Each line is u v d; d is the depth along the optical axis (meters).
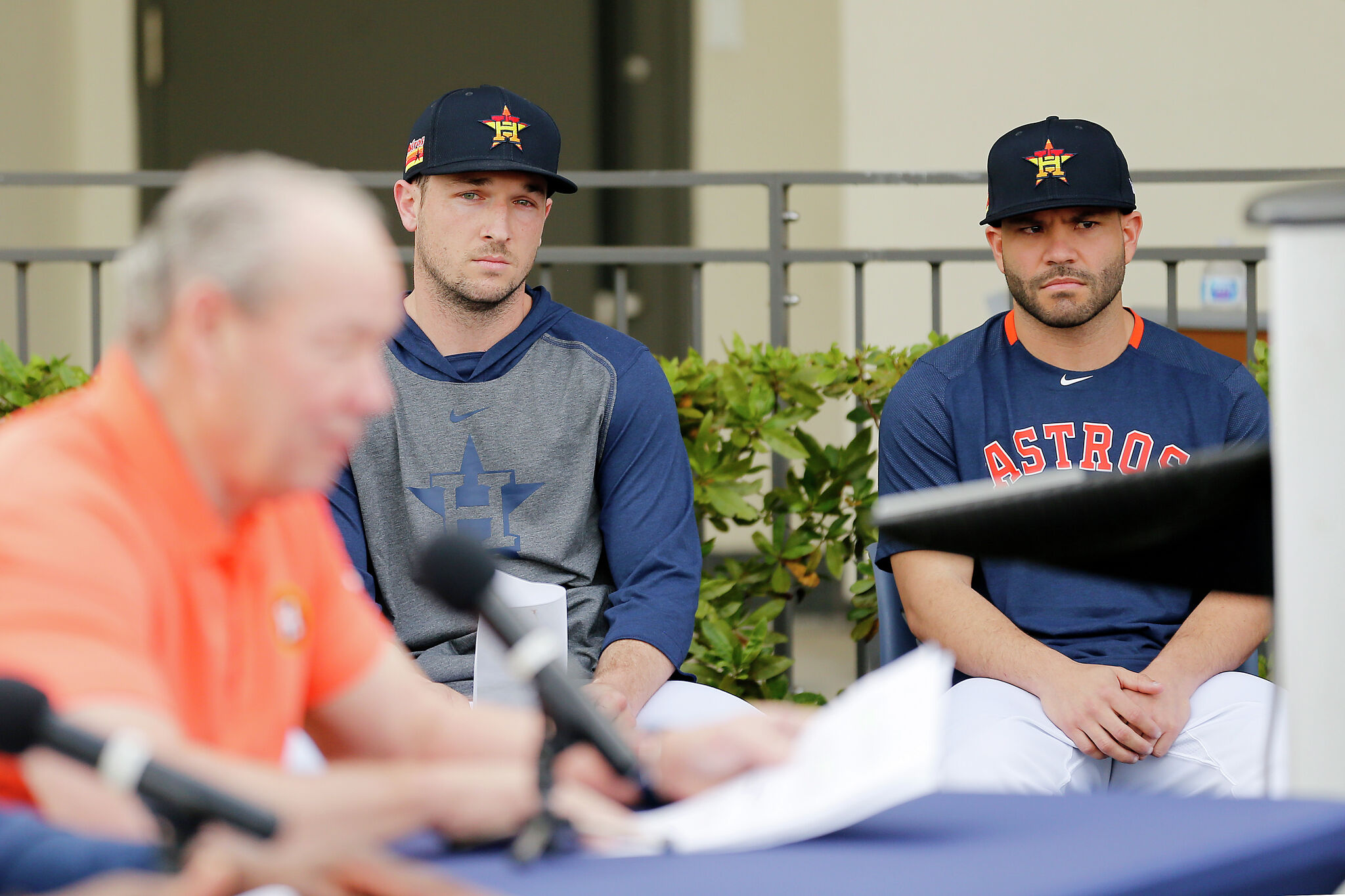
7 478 3.72
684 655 8.11
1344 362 3.66
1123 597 8.10
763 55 18.97
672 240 19.09
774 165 19.03
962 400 8.61
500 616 3.87
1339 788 3.77
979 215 18.28
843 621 13.64
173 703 3.97
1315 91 17.78
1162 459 8.34
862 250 11.98
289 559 4.53
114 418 3.88
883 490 8.88
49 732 2.99
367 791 3.55
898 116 18.50
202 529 3.99
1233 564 4.78
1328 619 3.74
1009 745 7.37
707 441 10.59
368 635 4.83
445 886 3.20
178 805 2.99
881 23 18.47
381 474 8.12
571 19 18.98
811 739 4.11
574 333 8.53
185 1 18.58
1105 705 7.43
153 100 18.64
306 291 3.68
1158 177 12.15
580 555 8.34
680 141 19.06
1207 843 3.33
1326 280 3.67
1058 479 4.30
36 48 18.08
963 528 4.41
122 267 3.88
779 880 3.19
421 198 8.37
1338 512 3.70
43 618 3.52
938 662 3.88
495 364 8.32
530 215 8.31
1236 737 7.39
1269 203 3.74
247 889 3.08
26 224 18.02
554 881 3.28
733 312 19.02
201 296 3.70
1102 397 8.48
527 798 3.72
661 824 3.88
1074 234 8.41
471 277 8.12
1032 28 18.16
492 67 18.95
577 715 3.77
